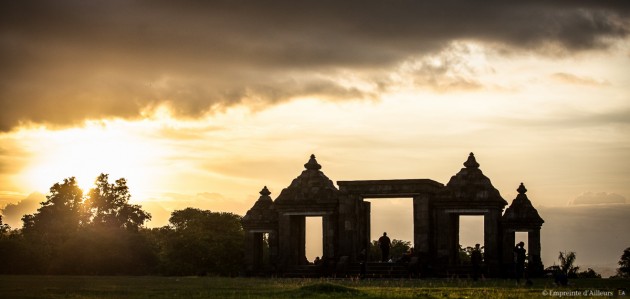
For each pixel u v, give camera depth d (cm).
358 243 7006
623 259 8550
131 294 4147
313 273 7069
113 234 9794
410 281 5775
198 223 11606
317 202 7231
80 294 4166
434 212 6881
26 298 3903
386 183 6950
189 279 6519
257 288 4625
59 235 10550
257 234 7756
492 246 6744
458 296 3850
